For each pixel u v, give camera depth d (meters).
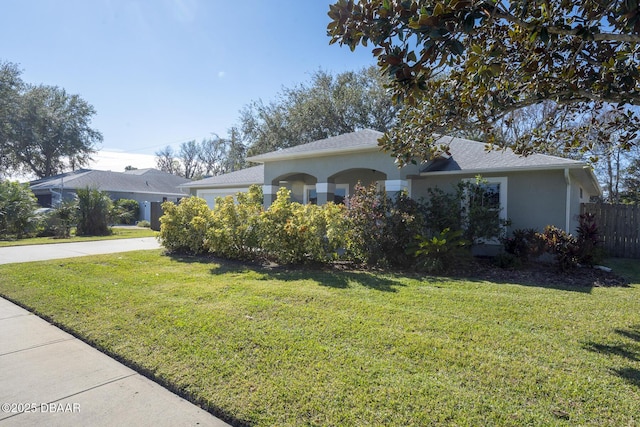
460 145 13.77
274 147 30.47
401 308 5.43
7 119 31.73
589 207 12.83
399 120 5.35
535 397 3.01
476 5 2.59
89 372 3.59
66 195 27.36
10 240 15.87
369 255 9.34
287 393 3.05
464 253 8.88
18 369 3.65
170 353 3.85
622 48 3.76
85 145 39.28
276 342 4.08
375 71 28.27
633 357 3.84
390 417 2.72
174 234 11.37
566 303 5.87
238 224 10.23
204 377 3.35
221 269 8.70
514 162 10.62
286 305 5.48
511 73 4.10
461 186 9.77
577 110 5.20
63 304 5.61
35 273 7.95
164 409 2.95
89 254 11.27
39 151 36.62
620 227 12.35
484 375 3.36
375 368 3.48
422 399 2.95
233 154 36.28
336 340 4.16
